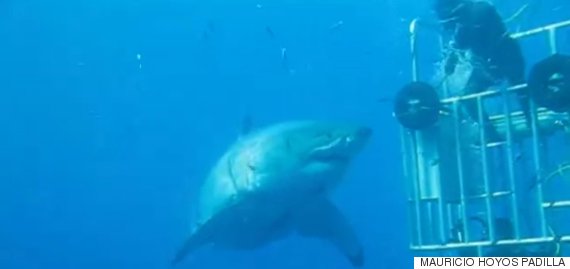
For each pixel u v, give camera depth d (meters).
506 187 6.55
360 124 7.46
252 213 8.16
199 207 8.82
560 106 5.31
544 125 6.20
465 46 6.38
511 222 6.04
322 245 20.98
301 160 7.41
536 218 6.45
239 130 8.62
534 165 6.07
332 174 7.41
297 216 8.30
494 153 6.54
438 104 6.15
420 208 6.53
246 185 7.78
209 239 8.69
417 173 6.53
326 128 7.41
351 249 8.58
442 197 6.31
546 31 6.06
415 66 6.90
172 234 31.12
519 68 6.27
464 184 6.10
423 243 6.55
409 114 6.22
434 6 6.64
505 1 13.43
